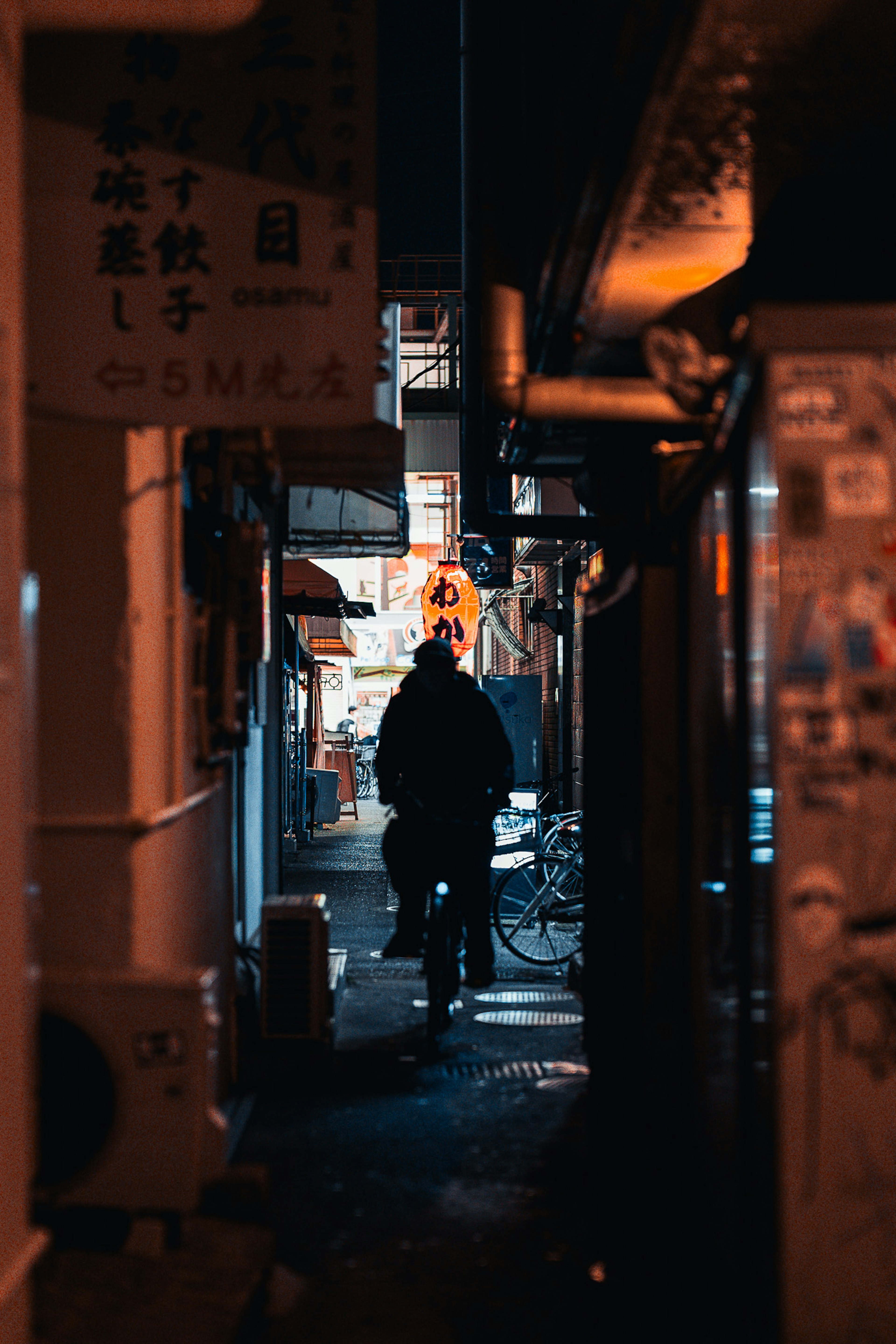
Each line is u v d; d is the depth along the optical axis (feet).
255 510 22.53
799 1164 8.54
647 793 13.62
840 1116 8.54
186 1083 10.94
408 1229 12.59
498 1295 11.14
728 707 10.91
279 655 25.23
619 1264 11.80
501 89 18.24
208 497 16.33
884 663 8.62
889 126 11.98
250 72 11.35
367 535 26.27
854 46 10.46
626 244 14.11
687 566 13.33
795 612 8.63
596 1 13.14
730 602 10.73
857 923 8.56
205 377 11.12
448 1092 17.42
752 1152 9.79
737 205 13.29
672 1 10.30
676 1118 13.39
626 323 15.99
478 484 25.84
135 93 11.28
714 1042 11.50
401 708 19.74
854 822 8.59
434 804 19.63
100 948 11.32
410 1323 10.58
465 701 19.79
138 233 11.18
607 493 18.30
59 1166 10.93
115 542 11.39
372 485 19.81
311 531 25.98
